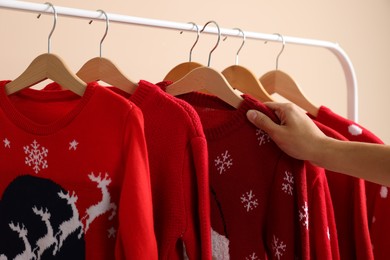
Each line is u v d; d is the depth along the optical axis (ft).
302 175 2.92
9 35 4.26
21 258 2.98
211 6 5.38
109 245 2.79
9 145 2.93
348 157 2.84
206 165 2.80
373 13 6.84
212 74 3.07
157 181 2.88
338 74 6.66
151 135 2.89
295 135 2.88
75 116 2.77
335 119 3.56
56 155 2.81
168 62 5.19
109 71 3.06
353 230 3.33
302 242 2.90
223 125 3.08
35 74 2.85
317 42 3.95
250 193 3.04
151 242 2.62
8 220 3.00
